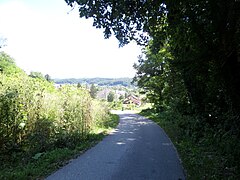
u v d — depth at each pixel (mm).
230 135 12750
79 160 11805
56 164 10648
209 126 16641
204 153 12727
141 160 12047
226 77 10133
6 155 10312
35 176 8898
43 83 14859
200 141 15438
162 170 10281
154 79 42000
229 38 9062
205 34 9961
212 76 12055
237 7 8352
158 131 24891
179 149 14648
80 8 9047
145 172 9977
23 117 10742
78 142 15672
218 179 8609
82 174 9523
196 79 15750
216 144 13625
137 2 9148
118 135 21500
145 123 34656
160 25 10461
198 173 9406
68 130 14820
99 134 20609
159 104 46000
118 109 88000
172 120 29516
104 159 12141
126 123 34656
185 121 20641
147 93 48281
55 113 13453
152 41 11109
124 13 9312
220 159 11156
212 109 16625
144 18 9789
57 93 15008
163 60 29109
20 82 11750
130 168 10547
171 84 26594
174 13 9469
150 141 18219
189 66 12039
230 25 8812
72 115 15250
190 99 19328
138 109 85000
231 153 10781
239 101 10484
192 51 11117
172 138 19531
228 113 14203
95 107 24547
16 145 10758
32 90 11875
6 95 10180
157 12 9492
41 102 12211
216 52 10062
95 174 9570
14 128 10438
